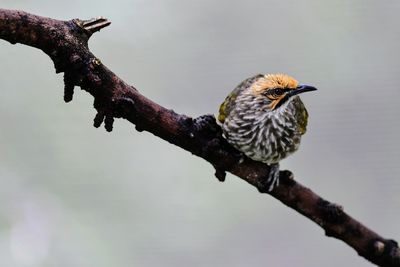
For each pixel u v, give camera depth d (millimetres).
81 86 6668
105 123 6914
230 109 9500
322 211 7922
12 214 11773
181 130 7180
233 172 7852
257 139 9141
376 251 8000
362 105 12484
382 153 12570
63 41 6422
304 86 9320
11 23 6219
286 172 7875
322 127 12602
